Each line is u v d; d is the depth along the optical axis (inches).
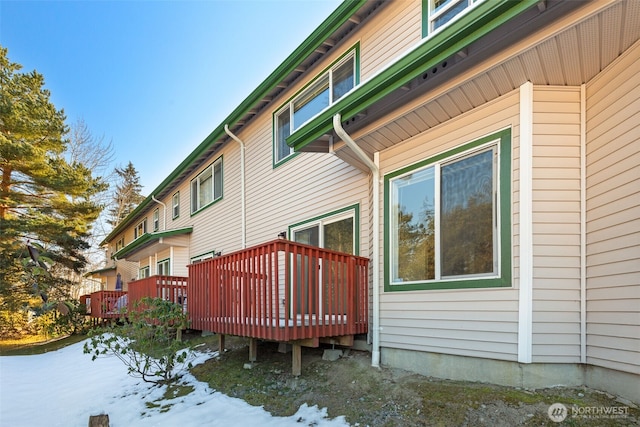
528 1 111.7
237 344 276.5
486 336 144.5
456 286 156.6
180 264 501.7
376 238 195.8
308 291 183.0
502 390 134.6
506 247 140.7
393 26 238.4
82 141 945.5
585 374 130.0
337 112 178.9
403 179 188.1
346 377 180.1
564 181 136.8
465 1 201.2
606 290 123.9
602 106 129.3
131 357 254.4
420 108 160.6
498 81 141.0
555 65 129.7
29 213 603.2
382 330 189.0
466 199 157.6
